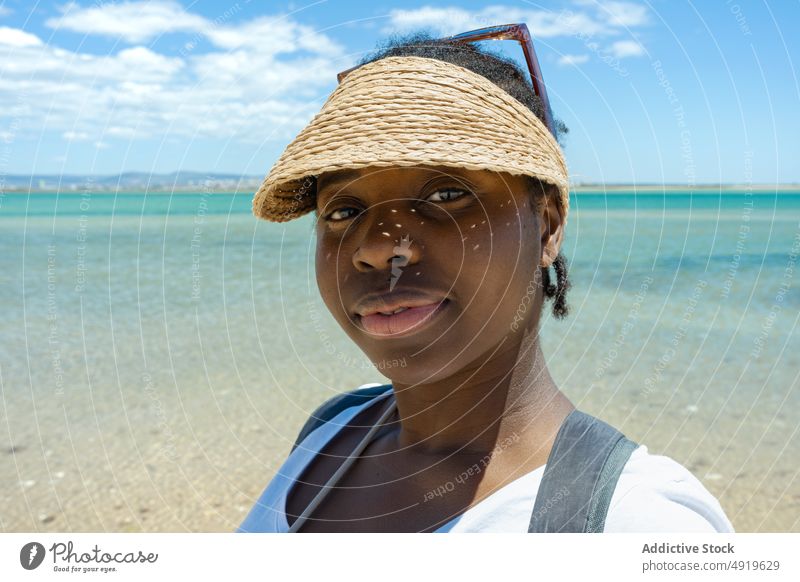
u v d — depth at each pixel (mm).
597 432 912
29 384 5797
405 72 908
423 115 856
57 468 4109
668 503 844
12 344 7246
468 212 856
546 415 989
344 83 964
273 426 4508
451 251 849
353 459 1164
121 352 6695
